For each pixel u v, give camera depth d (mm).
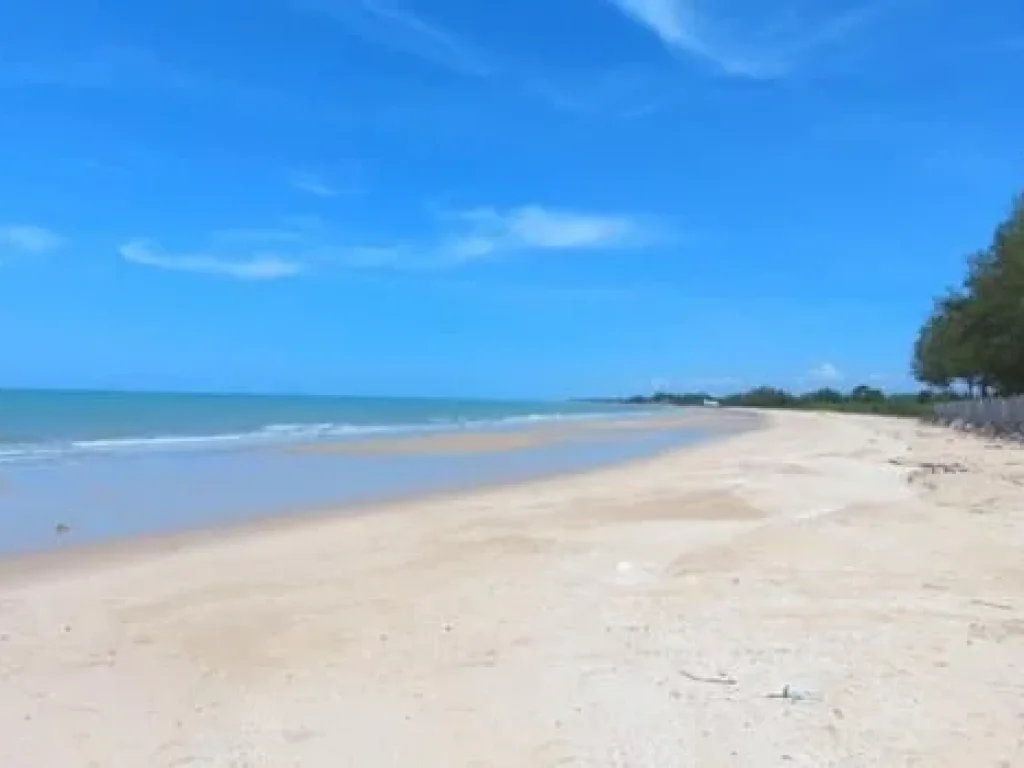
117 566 11102
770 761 5078
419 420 72000
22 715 5922
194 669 6867
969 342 54125
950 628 7742
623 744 5336
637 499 17500
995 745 5277
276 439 39562
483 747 5328
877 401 133125
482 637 7605
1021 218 47406
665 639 7461
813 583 9609
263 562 11297
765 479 21219
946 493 17594
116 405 86312
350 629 7926
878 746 5270
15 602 9086
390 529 13930
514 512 15734
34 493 18484
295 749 5340
